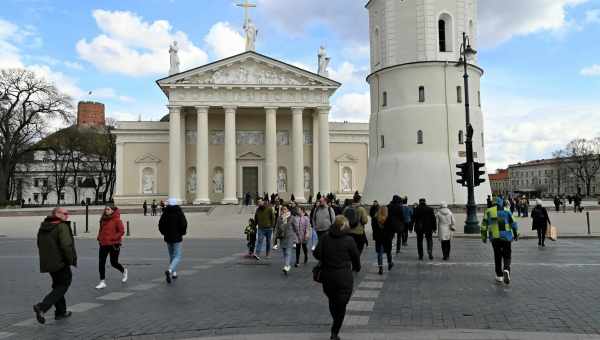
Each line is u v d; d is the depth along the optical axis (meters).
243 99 70.19
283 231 18.06
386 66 50.25
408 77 48.75
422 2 48.38
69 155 96.88
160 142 76.69
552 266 18.31
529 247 25.42
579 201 59.03
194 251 25.25
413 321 10.46
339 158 78.50
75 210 61.81
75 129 92.81
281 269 18.66
